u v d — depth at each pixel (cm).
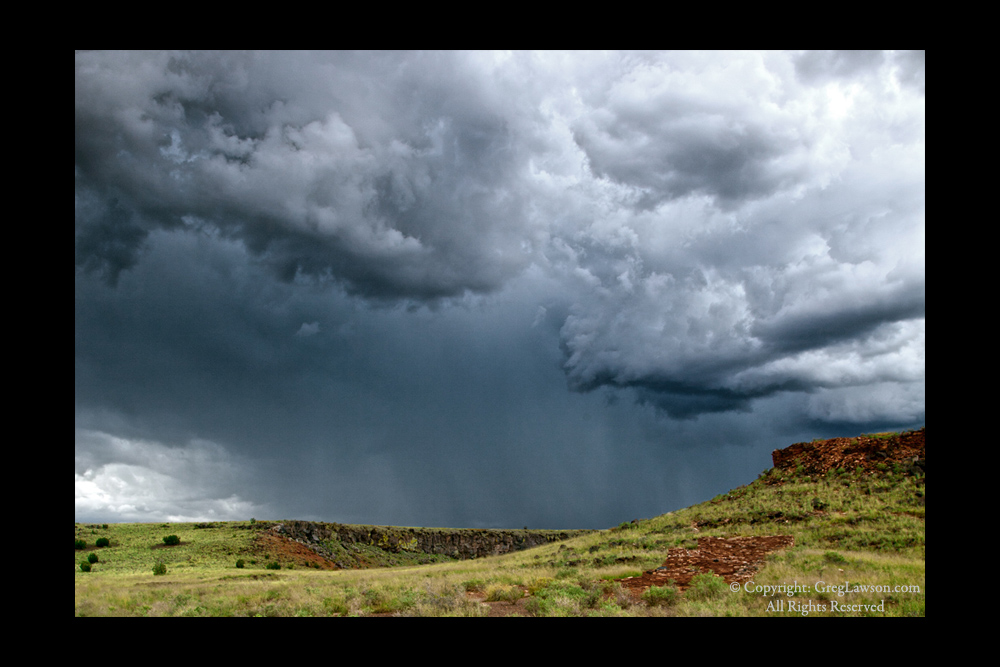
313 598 2073
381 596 2019
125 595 2308
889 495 3183
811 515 3128
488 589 2072
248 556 6612
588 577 2253
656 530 3684
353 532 10600
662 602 1786
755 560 2372
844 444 4022
